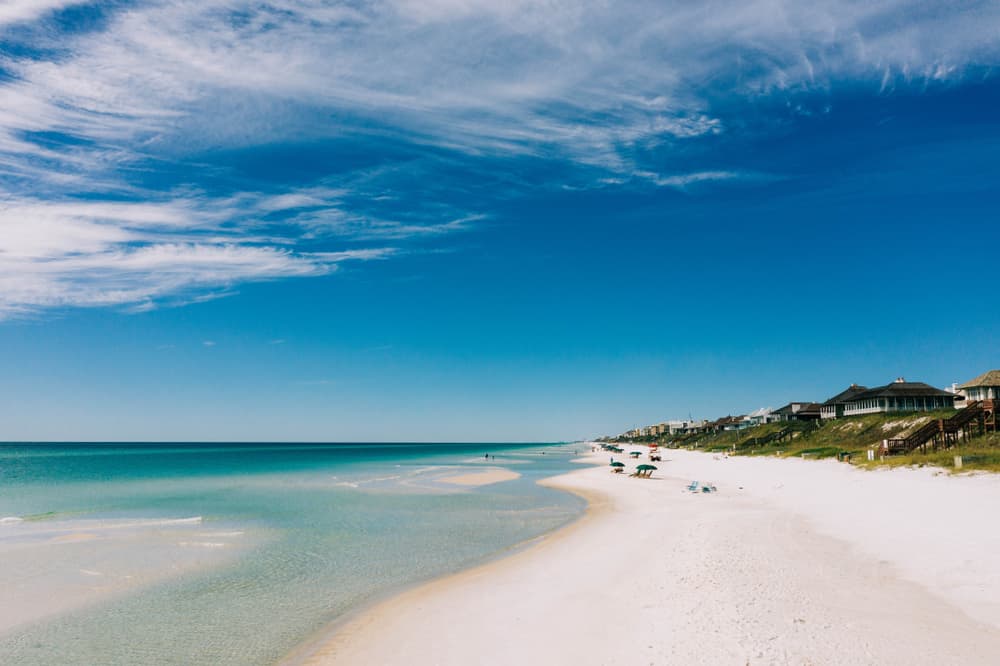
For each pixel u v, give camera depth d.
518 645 13.55
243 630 15.88
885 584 15.83
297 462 129.12
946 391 77.94
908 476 35.22
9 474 84.06
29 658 14.20
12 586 20.22
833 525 24.78
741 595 14.91
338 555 24.98
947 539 19.88
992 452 37.69
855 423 76.75
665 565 19.20
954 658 10.95
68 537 29.39
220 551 25.88
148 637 15.47
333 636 15.20
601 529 29.52
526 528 31.80
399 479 72.12
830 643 11.66
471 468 101.44
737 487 46.69
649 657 11.91
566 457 163.12
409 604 17.59
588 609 15.64
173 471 92.31
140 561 23.91
